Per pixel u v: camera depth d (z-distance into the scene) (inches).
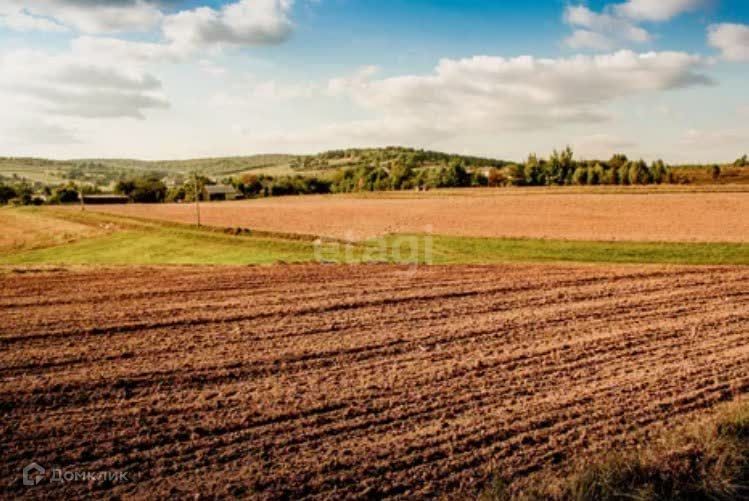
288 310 592.4
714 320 551.5
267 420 331.3
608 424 323.9
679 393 368.2
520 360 434.6
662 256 1024.2
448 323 541.6
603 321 549.0
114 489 261.9
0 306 607.8
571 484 246.8
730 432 291.4
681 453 276.2
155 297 658.2
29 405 350.0
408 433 315.6
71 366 417.4
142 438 309.6
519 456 289.9
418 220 1867.6
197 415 337.7
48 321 542.0
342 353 450.9
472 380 393.1
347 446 301.7
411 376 401.1
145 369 412.5
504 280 767.7
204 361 430.3
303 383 388.2
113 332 507.8
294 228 1667.1
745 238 1233.4
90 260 1213.1
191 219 2185.0
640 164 4431.6
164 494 258.2
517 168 5004.9
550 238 1296.8
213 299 646.5
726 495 242.7
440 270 861.2
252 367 418.0
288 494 258.7
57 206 3993.6
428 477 272.2
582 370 411.5
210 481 269.0
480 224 1675.7
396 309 599.2
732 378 394.0
